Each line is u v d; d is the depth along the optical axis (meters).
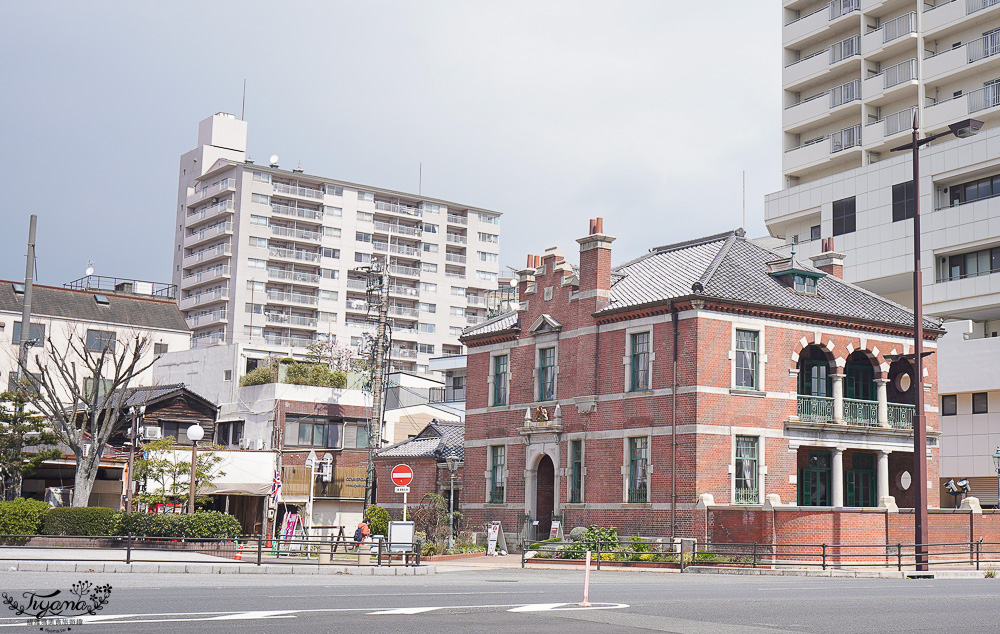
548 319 45.00
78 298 73.25
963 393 58.22
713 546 36.19
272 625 13.67
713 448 38.09
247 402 61.06
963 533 36.38
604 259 43.16
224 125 116.62
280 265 111.38
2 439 44.44
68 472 52.88
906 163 62.84
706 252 44.56
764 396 39.69
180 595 18.39
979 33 62.06
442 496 49.56
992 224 58.00
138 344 46.28
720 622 15.25
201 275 111.62
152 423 57.22
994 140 58.16
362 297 115.31
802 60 72.44
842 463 42.69
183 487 46.41
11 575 23.31
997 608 17.47
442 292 121.31
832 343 41.81
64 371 46.22
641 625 14.76
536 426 44.38
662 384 39.56
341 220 114.94
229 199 110.19
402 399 72.00
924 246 61.53
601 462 41.50
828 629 14.35
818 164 70.44
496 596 19.58
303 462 56.44
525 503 44.94
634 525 39.56
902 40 64.62
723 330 39.16
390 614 15.41
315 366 63.31
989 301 58.22
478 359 49.34
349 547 42.31
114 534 37.38
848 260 65.31
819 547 33.38
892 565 31.56
